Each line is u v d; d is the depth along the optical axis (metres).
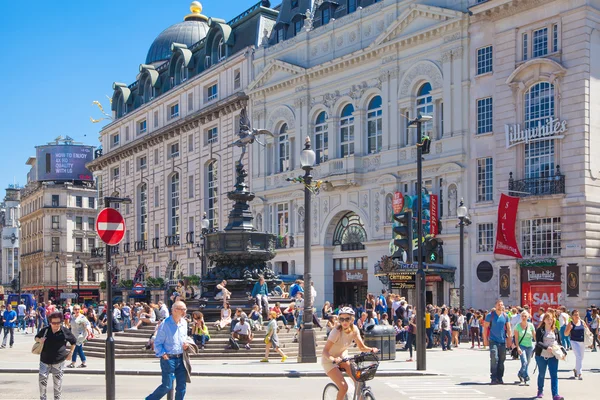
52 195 97.81
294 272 49.25
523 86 36.09
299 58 50.12
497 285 36.34
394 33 42.81
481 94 38.25
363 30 45.59
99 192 82.50
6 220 135.12
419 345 19.44
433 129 40.72
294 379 18.33
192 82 62.16
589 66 34.19
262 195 52.06
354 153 45.25
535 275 34.94
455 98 39.28
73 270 97.81
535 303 34.84
